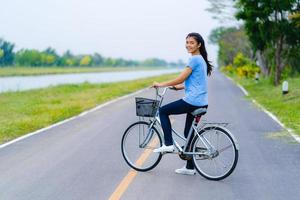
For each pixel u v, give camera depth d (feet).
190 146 30.45
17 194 26.99
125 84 176.04
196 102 29.63
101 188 28.14
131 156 33.14
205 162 30.42
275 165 34.42
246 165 34.47
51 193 27.14
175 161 35.37
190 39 30.01
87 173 31.96
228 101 90.79
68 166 34.17
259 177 30.89
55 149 41.11
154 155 32.60
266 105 81.10
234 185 28.86
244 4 134.72
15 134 50.34
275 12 129.49
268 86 133.08
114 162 35.47
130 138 33.19
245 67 204.85
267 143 43.65
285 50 135.64
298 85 110.93
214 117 64.18
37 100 99.50
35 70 584.40
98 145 43.09
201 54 30.37
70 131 52.29
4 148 41.78
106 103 90.22
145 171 32.42
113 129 53.78
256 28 136.56
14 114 70.28
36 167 33.91
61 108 76.59
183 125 55.67
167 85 29.66
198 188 28.17
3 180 30.17
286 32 128.67
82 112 73.46
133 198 26.05
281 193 27.20
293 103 79.87
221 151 29.68
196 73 29.55
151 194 26.86
